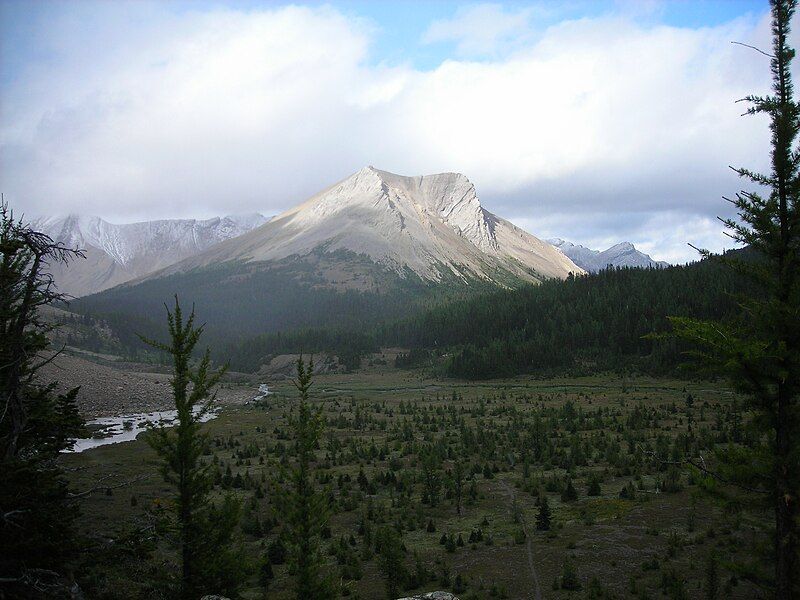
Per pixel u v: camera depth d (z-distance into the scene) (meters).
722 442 82.69
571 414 117.75
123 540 25.80
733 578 36.94
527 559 45.25
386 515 60.09
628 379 179.38
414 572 43.62
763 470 19.70
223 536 29.80
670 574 39.00
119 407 142.25
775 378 19.61
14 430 22.81
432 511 61.50
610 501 60.22
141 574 32.50
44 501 22.59
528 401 148.38
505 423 117.50
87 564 24.27
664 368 180.12
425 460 70.75
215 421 130.75
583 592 38.16
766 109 19.97
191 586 28.00
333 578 36.62
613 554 44.81
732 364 19.38
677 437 89.69
